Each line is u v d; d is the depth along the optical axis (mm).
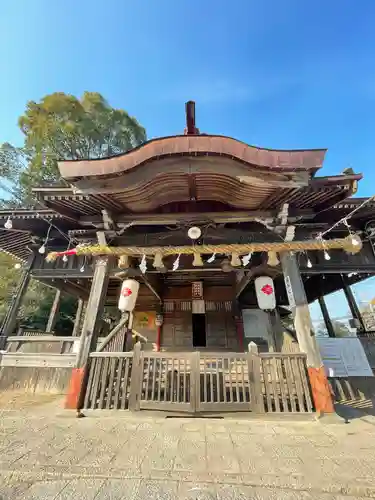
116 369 5184
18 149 19344
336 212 7441
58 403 5926
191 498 2207
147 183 4926
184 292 10930
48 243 8844
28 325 17297
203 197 5691
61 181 6480
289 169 4641
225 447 3311
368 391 6879
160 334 10352
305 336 5004
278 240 5859
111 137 22469
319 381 4680
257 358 4922
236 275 9930
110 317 14977
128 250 5652
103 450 3189
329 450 3225
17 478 2510
